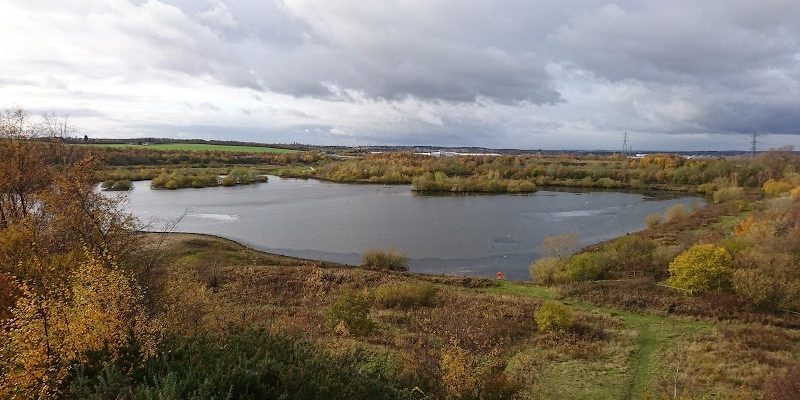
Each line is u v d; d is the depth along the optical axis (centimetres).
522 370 2169
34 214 2362
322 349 1252
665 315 3116
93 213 1920
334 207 8519
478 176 12369
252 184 12431
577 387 2038
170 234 5484
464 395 1316
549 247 4809
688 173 11969
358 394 1024
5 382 941
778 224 4694
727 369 2184
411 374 1338
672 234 5622
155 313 1542
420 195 10362
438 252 5431
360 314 2534
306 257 5209
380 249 4928
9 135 2791
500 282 4147
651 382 2081
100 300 1118
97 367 989
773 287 3103
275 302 3253
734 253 3778
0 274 1612
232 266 4244
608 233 6362
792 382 1834
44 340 1016
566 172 12950
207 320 1543
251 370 944
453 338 1744
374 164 14538
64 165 2858
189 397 826
